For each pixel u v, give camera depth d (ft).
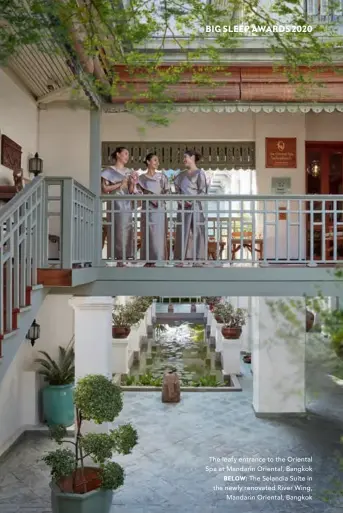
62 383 28.96
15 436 27.73
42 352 28.96
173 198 21.98
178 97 22.44
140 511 21.27
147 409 34.83
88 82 19.22
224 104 23.31
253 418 32.83
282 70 20.17
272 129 31.91
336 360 10.77
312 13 18.66
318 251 32.55
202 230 24.06
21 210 15.94
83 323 25.09
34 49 19.35
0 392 25.55
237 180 46.80
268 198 21.95
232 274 21.95
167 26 14.87
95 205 22.40
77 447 19.77
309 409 33.68
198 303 84.79
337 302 12.31
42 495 22.40
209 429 30.89
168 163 32.37
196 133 32.12
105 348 25.04
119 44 16.57
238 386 39.52
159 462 26.09
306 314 15.81
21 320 15.30
